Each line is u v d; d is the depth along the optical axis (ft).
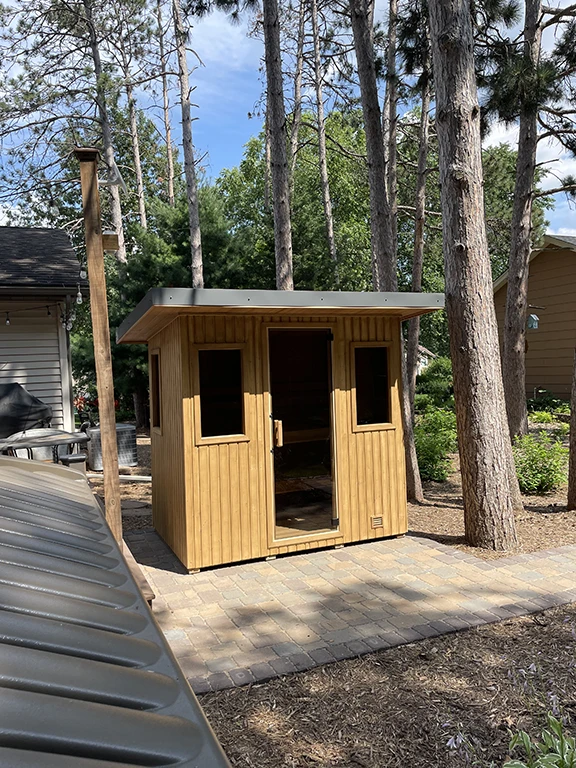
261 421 18.10
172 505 18.90
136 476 32.91
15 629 3.06
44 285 28.76
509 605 14.05
